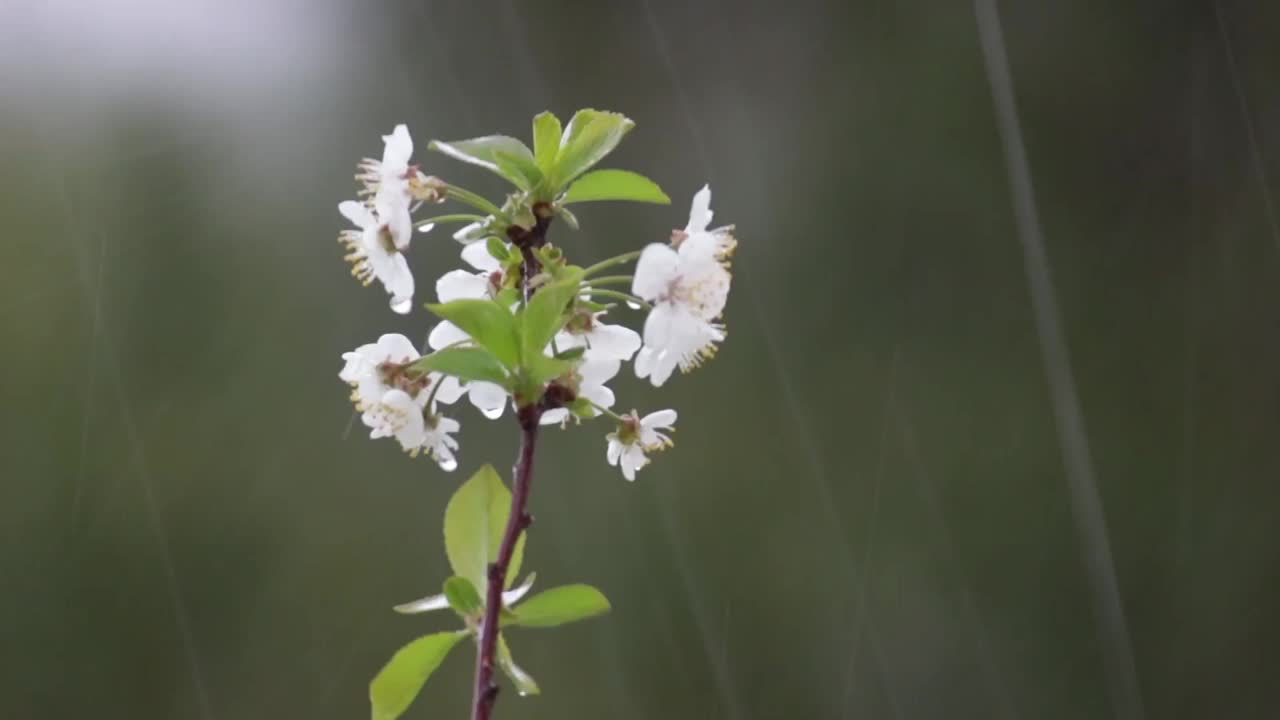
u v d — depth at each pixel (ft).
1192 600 3.30
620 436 2.40
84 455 3.10
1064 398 3.43
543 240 2.36
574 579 3.20
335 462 3.20
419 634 3.11
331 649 3.09
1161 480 3.37
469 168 3.34
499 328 2.31
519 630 3.18
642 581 3.24
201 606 3.07
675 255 2.34
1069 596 3.33
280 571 3.12
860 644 3.27
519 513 2.31
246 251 3.28
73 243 3.22
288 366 3.24
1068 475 3.38
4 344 3.12
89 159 3.27
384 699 2.32
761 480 3.35
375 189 2.39
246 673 3.05
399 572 3.16
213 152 3.32
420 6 3.44
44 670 2.96
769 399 3.40
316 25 3.41
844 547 3.34
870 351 3.45
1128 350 3.44
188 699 3.01
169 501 3.11
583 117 2.36
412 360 2.39
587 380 2.37
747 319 3.45
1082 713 3.26
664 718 3.18
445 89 3.41
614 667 3.19
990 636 3.31
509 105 3.42
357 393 2.40
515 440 3.27
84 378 3.14
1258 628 3.26
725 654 3.23
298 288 3.28
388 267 2.36
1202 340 3.43
